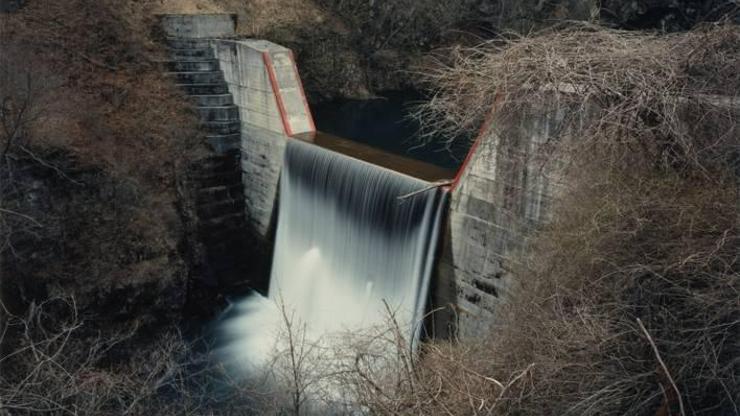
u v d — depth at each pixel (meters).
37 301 13.90
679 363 7.03
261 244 19.36
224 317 17.22
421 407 7.16
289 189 17.53
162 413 9.95
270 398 10.26
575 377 7.25
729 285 6.85
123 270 15.28
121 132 17.72
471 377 7.61
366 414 7.97
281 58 17.86
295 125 17.66
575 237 8.58
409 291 13.91
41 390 9.15
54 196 15.10
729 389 6.89
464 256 12.75
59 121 16.33
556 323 7.58
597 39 8.59
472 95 9.77
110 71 19.00
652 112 7.98
